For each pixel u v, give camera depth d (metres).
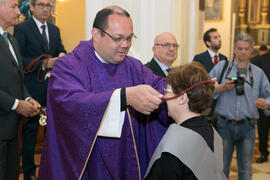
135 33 3.68
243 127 2.85
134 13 3.64
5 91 2.38
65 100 1.43
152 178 1.26
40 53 3.23
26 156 3.27
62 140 1.48
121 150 1.61
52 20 4.20
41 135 4.54
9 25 2.53
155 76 1.83
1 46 2.38
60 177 1.50
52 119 1.53
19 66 2.59
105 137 1.54
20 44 3.13
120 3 3.55
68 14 3.67
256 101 2.76
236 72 2.95
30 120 3.20
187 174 1.23
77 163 1.44
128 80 1.69
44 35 3.27
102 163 1.55
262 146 4.59
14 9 2.48
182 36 4.39
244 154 2.88
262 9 8.40
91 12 3.35
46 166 1.53
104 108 1.40
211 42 4.45
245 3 8.55
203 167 1.23
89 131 1.41
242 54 2.87
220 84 2.95
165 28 3.80
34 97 3.17
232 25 8.06
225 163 2.96
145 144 1.74
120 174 1.60
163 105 1.68
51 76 1.55
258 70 2.94
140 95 1.36
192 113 1.39
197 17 4.58
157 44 2.84
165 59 2.83
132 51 3.68
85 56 1.61
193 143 1.25
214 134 1.38
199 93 1.34
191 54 4.50
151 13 3.70
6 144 2.42
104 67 1.63
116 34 1.46
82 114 1.41
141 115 1.74
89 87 1.56
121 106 1.41
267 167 4.38
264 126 4.53
